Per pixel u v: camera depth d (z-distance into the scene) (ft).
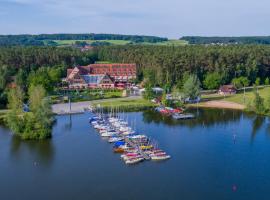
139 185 394.32
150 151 491.31
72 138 561.43
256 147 514.27
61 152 497.46
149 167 442.91
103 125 622.95
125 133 578.66
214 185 393.91
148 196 369.50
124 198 366.22
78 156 481.46
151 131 599.98
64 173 428.15
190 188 386.73
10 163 460.14
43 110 572.10
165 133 587.68
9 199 368.07
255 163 453.58
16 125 566.77
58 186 394.73
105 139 555.69
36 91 635.25
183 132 593.01
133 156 470.80
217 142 537.65
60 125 638.53
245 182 401.08
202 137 563.89
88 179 410.11
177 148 511.40
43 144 532.73
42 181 407.64
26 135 554.05
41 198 369.30
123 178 412.16
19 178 416.67
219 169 435.12
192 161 461.37
